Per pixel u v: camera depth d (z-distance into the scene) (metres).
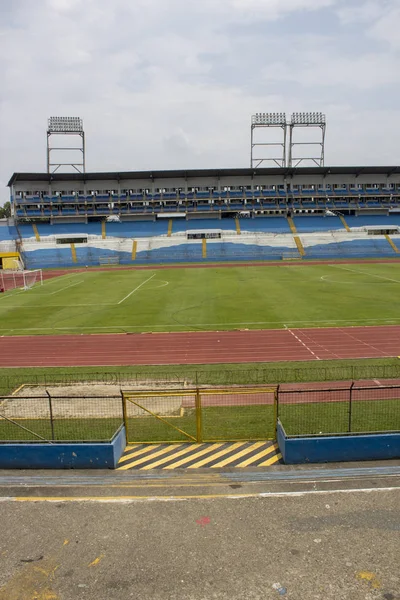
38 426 16.11
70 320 35.69
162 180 94.94
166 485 12.02
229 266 74.62
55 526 10.39
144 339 29.36
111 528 10.26
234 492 11.57
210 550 9.42
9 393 19.95
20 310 40.56
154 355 25.86
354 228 92.94
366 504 10.91
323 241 88.81
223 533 9.95
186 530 10.10
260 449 14.01
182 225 95.00
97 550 9.53
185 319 34.59
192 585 8.48
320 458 13.09
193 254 85.88
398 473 12.34
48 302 44.34
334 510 10.69
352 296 42.12
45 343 29.17
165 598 8.19
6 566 9.12
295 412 16.73
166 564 9.05
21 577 8.80
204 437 14.91
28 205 93.69
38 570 8.98
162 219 98.75
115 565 9.07
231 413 16.97
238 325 32.16
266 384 20.34
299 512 10.64
